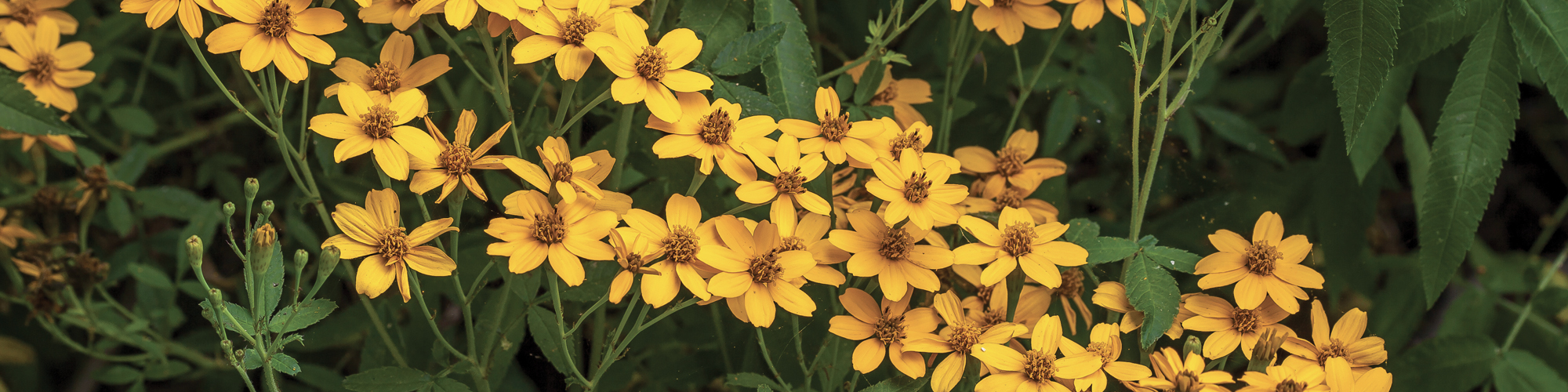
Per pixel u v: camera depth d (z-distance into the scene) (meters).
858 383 0.64
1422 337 0.92
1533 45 0.61
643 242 0.54
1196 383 0.55
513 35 0.59
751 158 0.56
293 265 0.76
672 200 0.55
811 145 0.58
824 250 0.57
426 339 0.70
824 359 0.63
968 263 0.57
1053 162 0.65
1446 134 0.62
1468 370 0.74
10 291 0.81
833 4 0.80
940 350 0.57
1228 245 0.58
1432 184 0.62
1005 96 0.79
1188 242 0.77
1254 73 0.94
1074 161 0.83
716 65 0.59
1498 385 0.73
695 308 0.69
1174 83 0.82
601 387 0.67
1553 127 1.06
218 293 0.51
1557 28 0.61
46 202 0.74
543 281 0.64
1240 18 0.97
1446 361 0.75
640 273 0.56
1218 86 0.91
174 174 0.87
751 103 0.59
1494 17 0.62
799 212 0.61
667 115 0.55
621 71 0.55
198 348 0.77
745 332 0.67
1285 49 0.95
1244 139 0.82
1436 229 0.62
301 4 0.55
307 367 0.72
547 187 0.54
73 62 0.68
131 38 0.82
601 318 0.66
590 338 0.74
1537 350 0.80
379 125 0.54
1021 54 0.76
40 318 0.73
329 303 0.54
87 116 0.79
